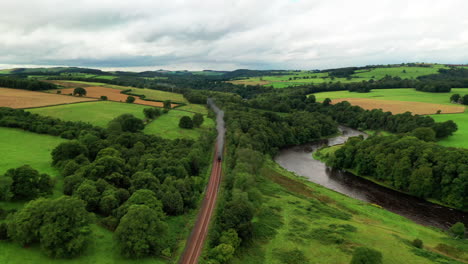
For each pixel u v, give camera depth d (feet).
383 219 235.20
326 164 411.75
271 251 175.32
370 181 346.95
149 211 160.15
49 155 252.62
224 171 316.60
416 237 204.23
